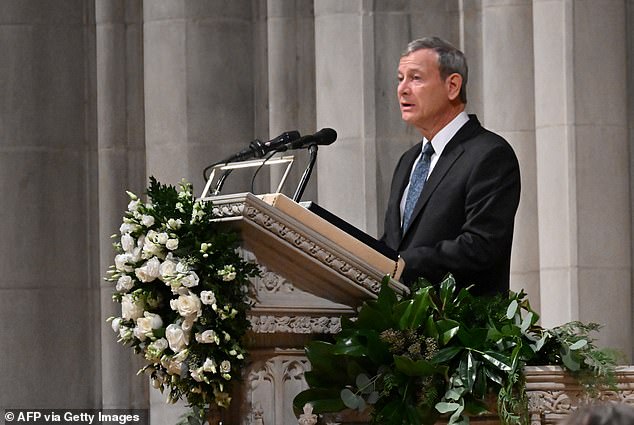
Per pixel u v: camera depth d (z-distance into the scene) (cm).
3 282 1692
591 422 441
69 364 1702
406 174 1052
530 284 1553
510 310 817
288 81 1644
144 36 1678
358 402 782
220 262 771
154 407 1627
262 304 786
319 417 805
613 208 1511
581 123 1511
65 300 1706
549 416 792
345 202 1579
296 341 807
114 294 833
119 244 827
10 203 1698
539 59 1531
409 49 1030
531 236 1555
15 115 1703
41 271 1700
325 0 1600
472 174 962
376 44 1582
